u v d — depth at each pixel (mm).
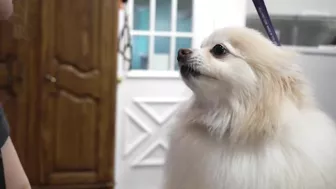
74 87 2850
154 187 3535
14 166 1008
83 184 2949
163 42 3482
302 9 2643
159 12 3439
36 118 2838
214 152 1300
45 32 2773
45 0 2746
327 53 2186
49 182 2902
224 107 1354
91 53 2842
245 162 1245
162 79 3480
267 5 2643
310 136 1244
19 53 2756
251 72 1302
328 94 2178
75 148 2906
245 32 1375
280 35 2641
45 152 2871
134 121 3471
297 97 1325
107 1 2822
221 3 3088
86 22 2814
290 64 1322
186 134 1397
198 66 1364
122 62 3389
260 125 1253
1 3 874
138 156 3506
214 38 1426
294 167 1203
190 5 3465
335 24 2625
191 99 1498
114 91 2910
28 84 2801
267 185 1207
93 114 2898
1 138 965
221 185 1262
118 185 3496
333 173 1242
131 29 3420
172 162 1420
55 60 2811
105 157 2957
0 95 2771
